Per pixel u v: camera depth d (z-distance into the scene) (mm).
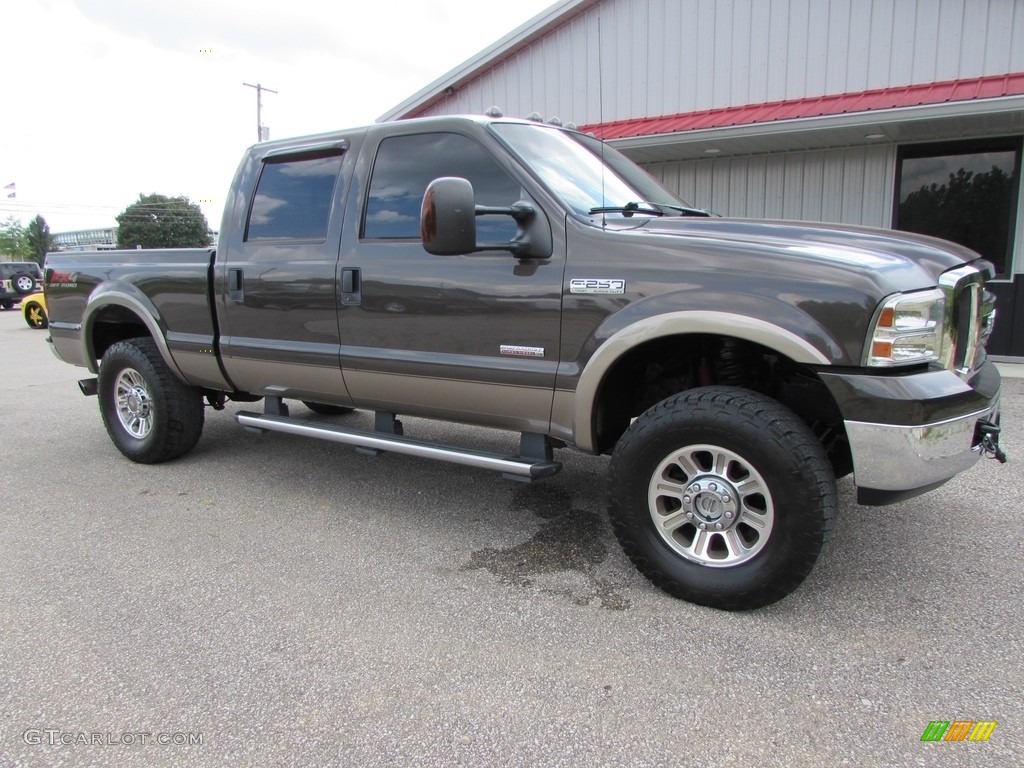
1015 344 8609
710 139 8750
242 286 4059
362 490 4344
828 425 3121
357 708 2248
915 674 2371
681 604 2877
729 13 10023
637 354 3096
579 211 3062
